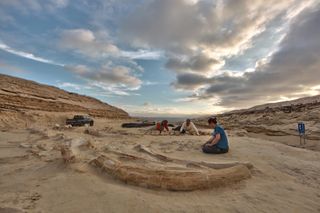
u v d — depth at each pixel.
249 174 4.12
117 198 2.83
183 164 4.54
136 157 4.59
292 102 59.66
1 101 26.20
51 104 35.88
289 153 6.67
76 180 3.43
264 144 7.98
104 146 6.23
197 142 8.35
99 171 3.94
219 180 3.62
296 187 3.68
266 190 3.47
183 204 2.82
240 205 2.85
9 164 4.70
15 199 2.77
